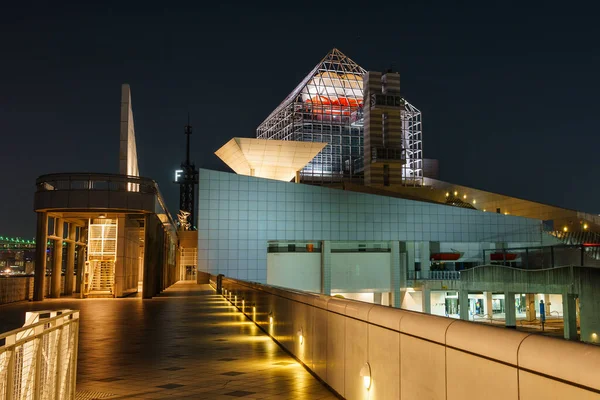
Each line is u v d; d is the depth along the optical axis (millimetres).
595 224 100375
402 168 135625
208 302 37750
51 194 41125
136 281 54156
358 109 133000
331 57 135625
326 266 77938
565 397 3613
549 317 73625
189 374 11477
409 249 83562
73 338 8273
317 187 78188
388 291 80812
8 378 4906
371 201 80000
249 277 74750
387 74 129625
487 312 73250
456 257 84312
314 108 129750
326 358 10312
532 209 110688
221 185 75312
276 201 76750
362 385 8062
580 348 3559
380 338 7355
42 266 41781
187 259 140000
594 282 49500
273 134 138500
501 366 4398
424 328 5910
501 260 83438
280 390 9906
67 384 7762
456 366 5176
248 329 20266
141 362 13000
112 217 45750
